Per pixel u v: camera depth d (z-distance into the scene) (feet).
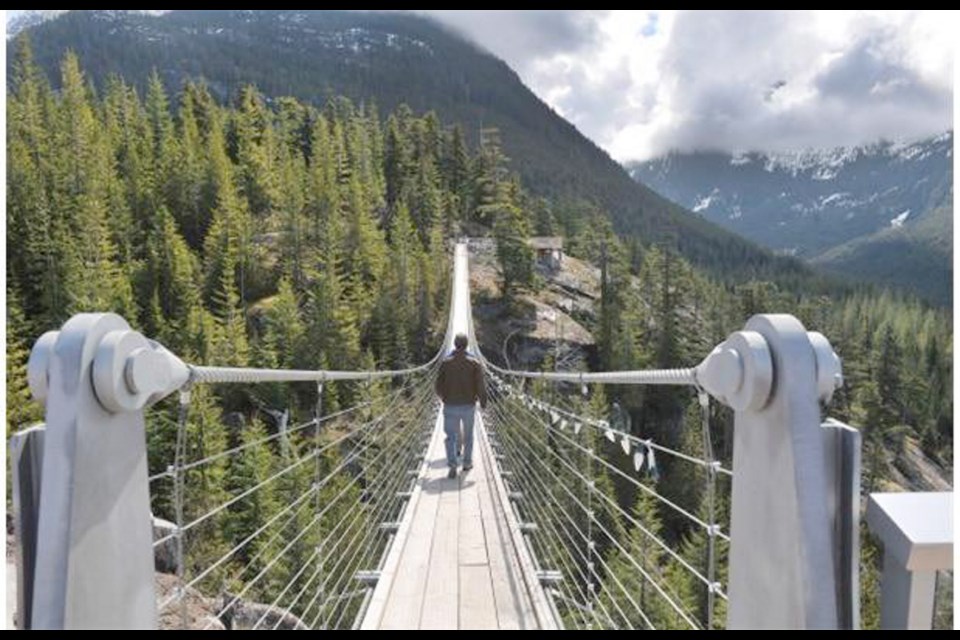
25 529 2.68
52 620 2.49
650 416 131.95
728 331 163.53
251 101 228.63
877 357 170.91
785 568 2.55
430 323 151.53
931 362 195.31
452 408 21.38
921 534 2.26
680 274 179.83
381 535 16.70
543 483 15.90
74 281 115.24
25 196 125.49
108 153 167.22
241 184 180.24
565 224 251.60
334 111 255.09
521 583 12.42
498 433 27.89
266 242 163.02
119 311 116.98
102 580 2.74
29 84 179.01
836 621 2.41
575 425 10.82
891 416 154.61
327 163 194.80
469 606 11.45
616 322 158.61
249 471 52.85
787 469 2.55
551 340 154.71
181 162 171.32
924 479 143.23
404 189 209.15
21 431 2.70
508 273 165.58
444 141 248.11
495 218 213.66
